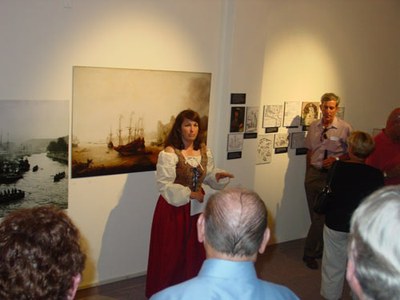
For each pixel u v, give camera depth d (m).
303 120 4.70
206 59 3.89
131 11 3.42
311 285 3.95
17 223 1.05
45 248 1.01
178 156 3.29
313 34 4.58
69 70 3.23
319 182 4.37
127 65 3.47
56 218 1.09
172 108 3.75
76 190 3.42
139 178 3.71
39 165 3.21
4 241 1.01
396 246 0.82
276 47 4.33
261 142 4.44
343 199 3.17
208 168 3.49
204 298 1.22
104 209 3.60
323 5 4.59
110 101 3.44
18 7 2.97
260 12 4.01
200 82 3.89
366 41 5.07
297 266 4.32
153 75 3.60
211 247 1.30
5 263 0.99
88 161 3.43
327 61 4.77
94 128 3.41
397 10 5.27
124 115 3.52
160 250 3.37
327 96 4.38
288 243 4.88
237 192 1.38
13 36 2.98
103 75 3.37
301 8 4.43
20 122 3.09
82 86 3.30
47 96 3.17
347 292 3.83
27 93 3.09
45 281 0.99
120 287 3.72
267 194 4.65
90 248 3.60
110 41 3.37
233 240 1.26
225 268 1.27
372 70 5.21
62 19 3.15
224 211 1.29
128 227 3.75
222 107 4.04
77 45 3.24
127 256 3.81
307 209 5.02
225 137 4.07
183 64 3.76
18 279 0.97
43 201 3.28
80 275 1.11
